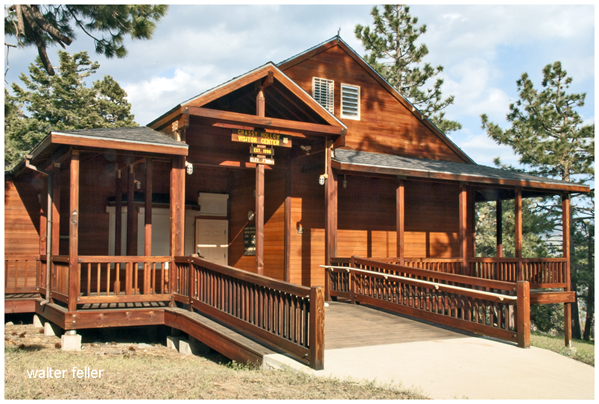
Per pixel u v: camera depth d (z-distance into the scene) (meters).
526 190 16.73
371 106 17.44
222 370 7.06
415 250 17.06
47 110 31.86
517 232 15.79
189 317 9.22
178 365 7.75
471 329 9.29
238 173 15.53
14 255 12.65
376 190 16.47
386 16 31.77
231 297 8.54
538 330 34.47
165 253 14.41
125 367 7.36
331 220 13.45
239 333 8.30
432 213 17.56
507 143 27.67
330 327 9.66
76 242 9.44
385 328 9.64
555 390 6.03
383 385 6.02
